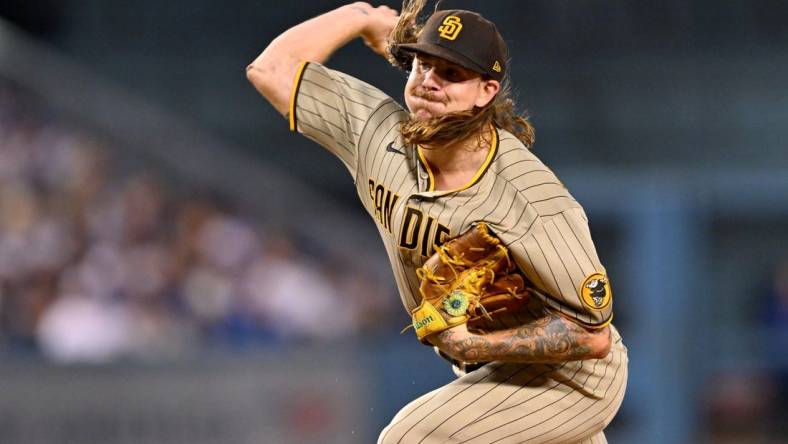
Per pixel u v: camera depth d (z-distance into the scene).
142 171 36.84
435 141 10.64
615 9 48.47
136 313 32.06
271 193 37.19
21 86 37.62
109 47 48.22
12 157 35.25
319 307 34.41
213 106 46.50
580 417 11.70
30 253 32.41
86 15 49.06
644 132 45.00
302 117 12.09
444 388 11.89
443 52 10.38
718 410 38.66
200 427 29.16
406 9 11.70
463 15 10.59
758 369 39.47
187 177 36.91
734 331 40.34
